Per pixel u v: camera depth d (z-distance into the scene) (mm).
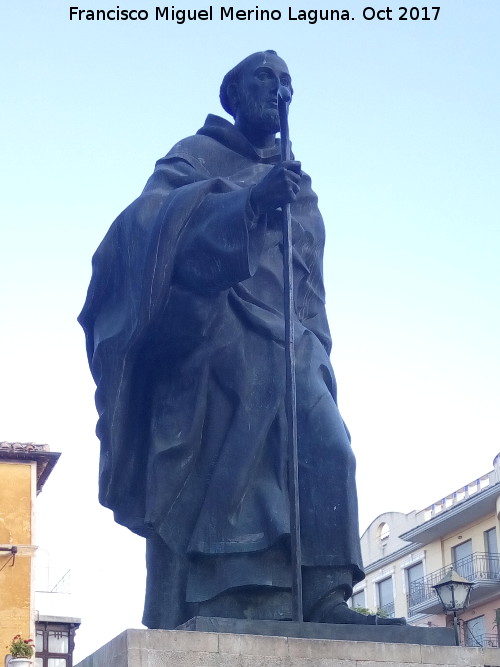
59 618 43719
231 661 7340
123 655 7258
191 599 8688
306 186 10016
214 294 8984
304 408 9039
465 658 7723
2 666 31234
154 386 9250
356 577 8797
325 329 9914
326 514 8695
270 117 9938
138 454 9234
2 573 41656
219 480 8875
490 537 51625
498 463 53156
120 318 9266
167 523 8945
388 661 7605
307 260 9828
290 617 8578
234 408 9141
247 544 8680
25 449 43250
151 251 8875
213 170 9898
